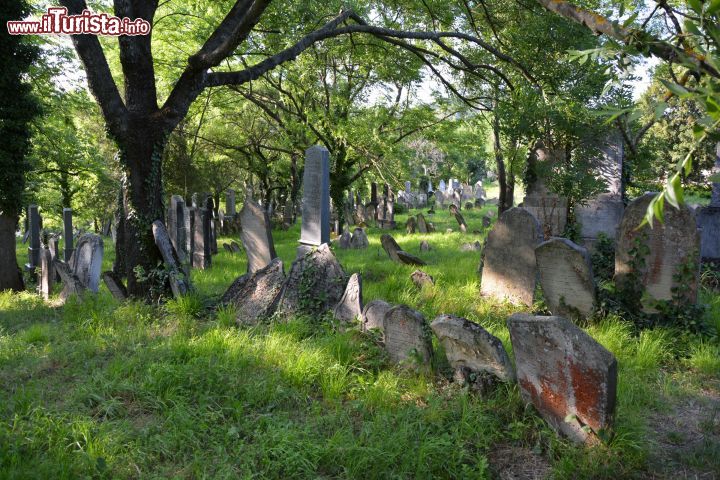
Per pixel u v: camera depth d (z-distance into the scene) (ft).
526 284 28.58
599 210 40.32
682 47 5.91
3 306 35.70
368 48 58.75
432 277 34.55
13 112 40.68
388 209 85.97
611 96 37.73
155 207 31.58
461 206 126.21
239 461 13.43
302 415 16.25
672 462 13.61
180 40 61.98
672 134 70.64
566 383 14.60
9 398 16.71
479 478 12.67
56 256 45.27
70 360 20.85
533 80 42.19
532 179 42.47
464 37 40.37
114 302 30.42
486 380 16.96
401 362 19.36
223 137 97.50
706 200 70.23
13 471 12.22
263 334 23.79
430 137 75.56
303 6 49.57
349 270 39.86
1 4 38.65
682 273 23.45
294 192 100.78
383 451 13.56
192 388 17.52
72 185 91.30
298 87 72.43
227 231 86.58
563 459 13.42
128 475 12.89
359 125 70.69
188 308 28.48
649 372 19.43
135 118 30.45
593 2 32.45
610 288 29.07
